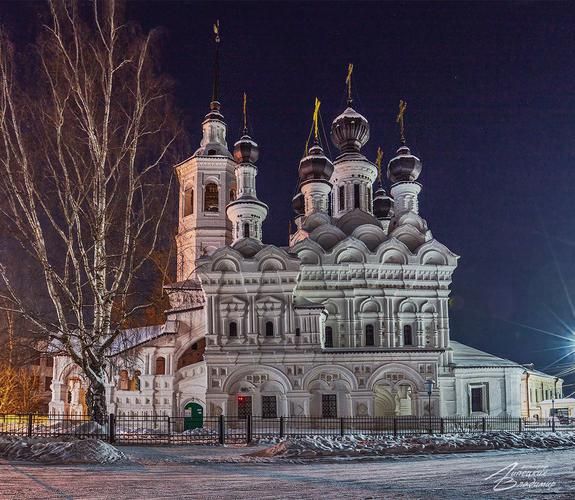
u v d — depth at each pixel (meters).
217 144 67.88
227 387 48.75
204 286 50.41
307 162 63.44
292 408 48.22
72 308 31.38
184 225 65.00
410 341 53.62
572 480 17.27
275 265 50.72
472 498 14.20
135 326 47.94
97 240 31.50
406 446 25.48
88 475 18.16
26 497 14.32
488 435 29.25
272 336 49.88
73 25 32.25
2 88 30.80
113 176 32.78
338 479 17.45
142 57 33.19
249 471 19.44
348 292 53.41
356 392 48.47
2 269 31.02
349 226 59.16
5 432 30.48
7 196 30.59
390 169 63.59
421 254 54.72
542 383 72.56
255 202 59.94
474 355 57.50
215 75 70.88
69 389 55.75
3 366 48.12
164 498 14.20
